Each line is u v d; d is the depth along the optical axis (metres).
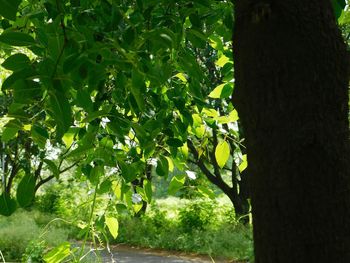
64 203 25.50
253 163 1.53
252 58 1.52
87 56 1.67
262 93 1.50
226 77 3.10
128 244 17.98
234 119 3.21
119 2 2.23
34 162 2.55
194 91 2.87
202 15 2.67
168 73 2.15
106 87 2.74
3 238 13.37
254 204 1.52
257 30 1.51
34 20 2.26
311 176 1.44
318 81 1.47
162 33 1.81
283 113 1.47
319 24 1.50
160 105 3.04
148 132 2.85
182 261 14.73
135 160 3.17
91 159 2.87
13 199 1.90
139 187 3.44
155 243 17.19
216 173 19.03
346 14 2.76
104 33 1.93
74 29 1.72
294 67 1.47
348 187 1.46
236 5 1.61
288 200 1.45
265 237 1.48
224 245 15.74
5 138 2.04
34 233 13.97
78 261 2.76
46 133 2.00
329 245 1.42
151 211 22.53
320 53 1.48
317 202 1.43
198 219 19.75
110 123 2.48
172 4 2.29
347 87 1.53
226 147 3.15
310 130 1.44
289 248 1.44
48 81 1.61
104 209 3.30
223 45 3.18
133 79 1.80
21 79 1.64
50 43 1.64
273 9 1.49
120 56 1.88
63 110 1.62
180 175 3.27
